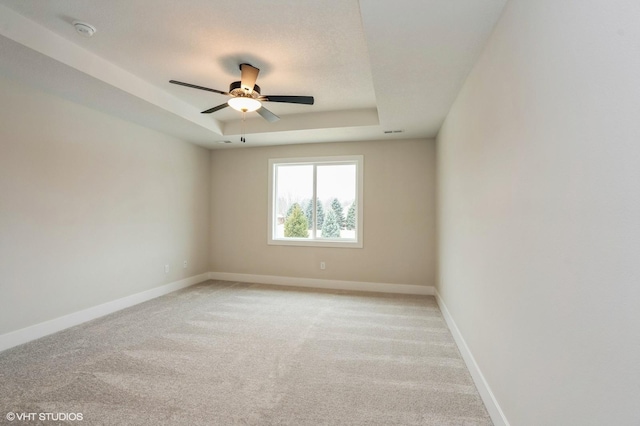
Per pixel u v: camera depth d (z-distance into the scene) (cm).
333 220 504
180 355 254
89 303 334
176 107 360
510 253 156
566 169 106
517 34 149
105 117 353
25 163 275
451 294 312
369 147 475
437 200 423
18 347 264
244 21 215
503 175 166
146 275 413
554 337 113
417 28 187
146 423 171
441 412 185
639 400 74
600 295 88
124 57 266
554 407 113
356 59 268
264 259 520
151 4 197
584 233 96
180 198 476
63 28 224
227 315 354
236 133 447
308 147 502
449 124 329
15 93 267
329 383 214
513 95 153
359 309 379
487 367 191
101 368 230
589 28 93
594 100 91
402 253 462
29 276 278
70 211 314
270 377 221
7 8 201
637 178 75
